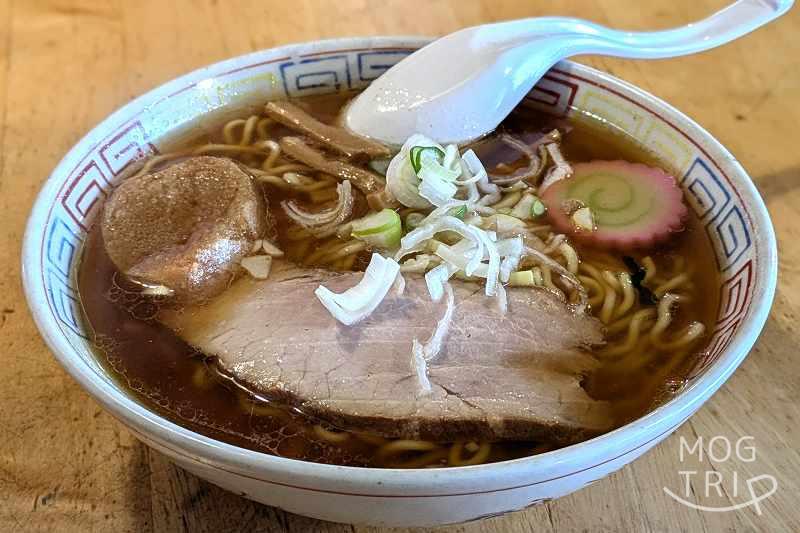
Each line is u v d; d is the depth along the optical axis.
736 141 0.23
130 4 0.30
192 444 0.11
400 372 0.15
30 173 0.22
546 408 0.14
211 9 0.29
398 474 0.10
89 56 0.27
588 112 0.21
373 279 0.16
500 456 0.14
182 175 0.18
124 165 0.19
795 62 0.26
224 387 0.15
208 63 0.27
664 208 0.18
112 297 0.16
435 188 0.18
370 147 0.20
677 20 0.29
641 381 0.15
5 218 0.20
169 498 0.14
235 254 0.17
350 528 0.14
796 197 0.21
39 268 0.15
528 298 0.16
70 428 0.16
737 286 0.15
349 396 0.14
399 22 0.28
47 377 0.17
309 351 0.15
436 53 0.20
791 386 0.17
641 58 0.21
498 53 0.20
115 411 0.11
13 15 0.29
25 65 0.26
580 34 0.21
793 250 0.19
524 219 0.18
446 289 0.16
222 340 0.15
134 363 0.15
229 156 0.21
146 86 0.26
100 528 0.14
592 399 0.14
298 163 0.21
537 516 0.14
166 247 0.17
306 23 0.29
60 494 0.15
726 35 0.21
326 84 0.22
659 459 0.15
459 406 0.14
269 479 0.11
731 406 0.16
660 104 0.19
